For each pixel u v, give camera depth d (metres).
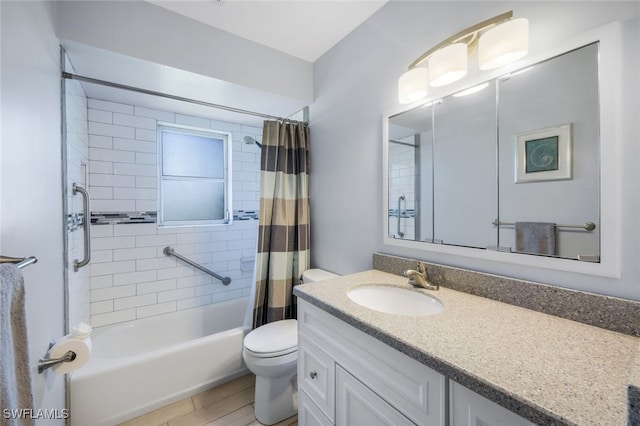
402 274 1.37
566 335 0.73
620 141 0.76
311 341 1.10
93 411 1.39
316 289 1.15
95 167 1.96
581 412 0.45
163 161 2.32
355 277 1.35
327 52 1.92
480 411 0.57
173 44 1.54
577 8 0.84
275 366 1.43
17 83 0.76
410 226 1.37
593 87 0.81
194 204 2.48
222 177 2.62
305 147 2.11
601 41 0.79
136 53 1.43
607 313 0.77
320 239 2.03
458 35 1.03
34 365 0.88
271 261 2.00
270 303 1.97
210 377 1.74
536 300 0.91
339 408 0.95
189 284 2.37
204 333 2.35
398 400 0.74
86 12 1.31
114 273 2.04
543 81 0.91
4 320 0.52
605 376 0.55
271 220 2.03
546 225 0.91
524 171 0.96
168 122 2.25
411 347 0.68
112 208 2.03
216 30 1.67
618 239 0.76
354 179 1.71
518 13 0.97
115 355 1.92
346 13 1.55
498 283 1.01
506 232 1.01
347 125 1.76
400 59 1.41
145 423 1.46
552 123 0.89
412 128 1.35
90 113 1.93
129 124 2.08
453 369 0.59
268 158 2.00
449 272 1.17
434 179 1.26
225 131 2.54
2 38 0.67
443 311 0.90
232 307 2.50
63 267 1.24
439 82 1.12
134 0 1.43
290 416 1.55
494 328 0.77
